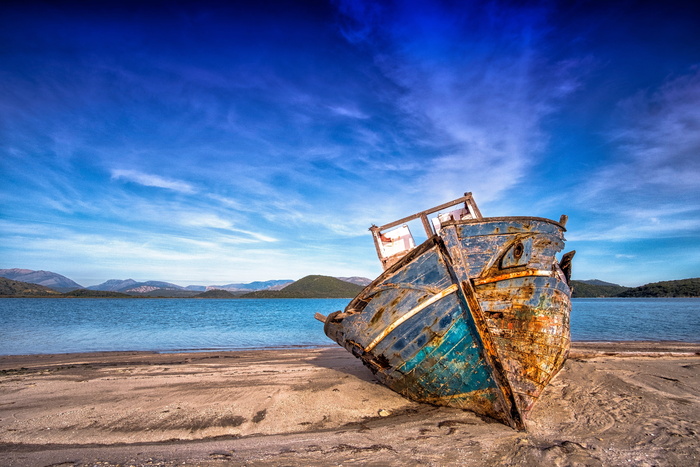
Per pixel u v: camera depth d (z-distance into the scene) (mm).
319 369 11000
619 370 9453
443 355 6355
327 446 5250
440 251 6285
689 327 26359
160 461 4801
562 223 7770
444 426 5914
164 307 70812
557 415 6262
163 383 9164
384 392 8102
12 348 17047
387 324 6711
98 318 38375
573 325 28000
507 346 6152
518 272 6352
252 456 4930
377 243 9766
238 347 17844
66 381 9445
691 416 6125
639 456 4629
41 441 5637
